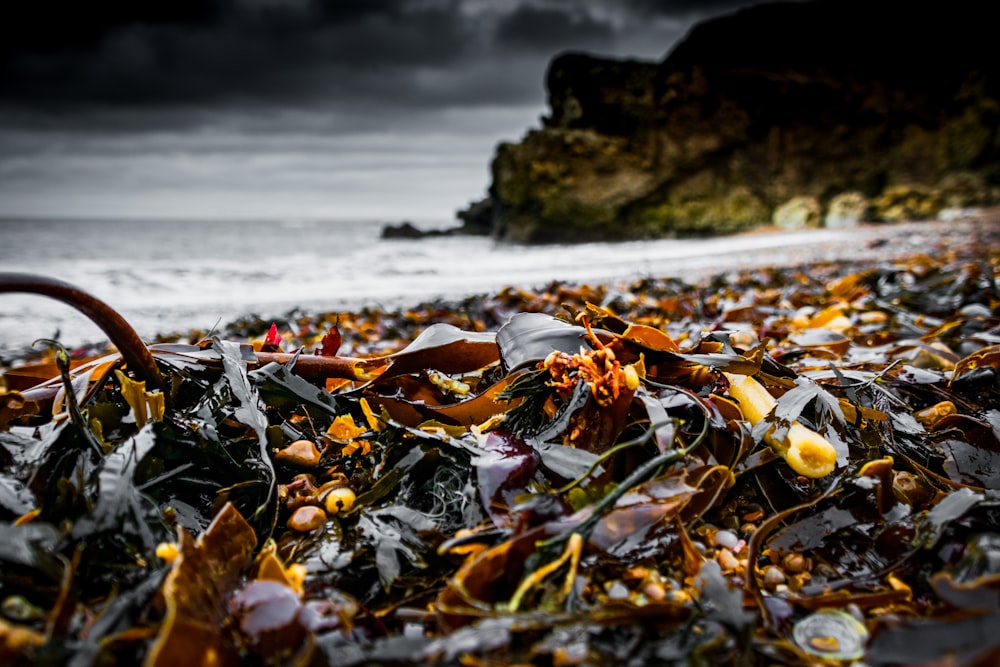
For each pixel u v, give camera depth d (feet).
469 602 1.10
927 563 1.28
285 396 1.72
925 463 1.69
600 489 1.35
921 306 4.45
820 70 31.99
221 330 4.53
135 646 1.04
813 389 1.62
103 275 11.40
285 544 1.36
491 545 1.24
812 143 32.30
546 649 1.02
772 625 1.16
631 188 31.58
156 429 1.41
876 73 32.19
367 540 1.33
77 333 5.42
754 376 1.73
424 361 1.87
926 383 2.05
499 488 1.34
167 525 1.29
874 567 1.31
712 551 1.32
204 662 1.02
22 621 1.08
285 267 13.57
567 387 1.49
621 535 1.24
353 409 1.74
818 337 2.82
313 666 1.03
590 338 1.65
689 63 32.50
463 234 39.68
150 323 5.82
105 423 1.50
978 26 31.42
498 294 5.24
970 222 24.80
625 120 32.58
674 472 1.36
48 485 1.30
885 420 1.70
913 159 31.94
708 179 32.35
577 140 31.71
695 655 1.04
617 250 19.70
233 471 1.46
